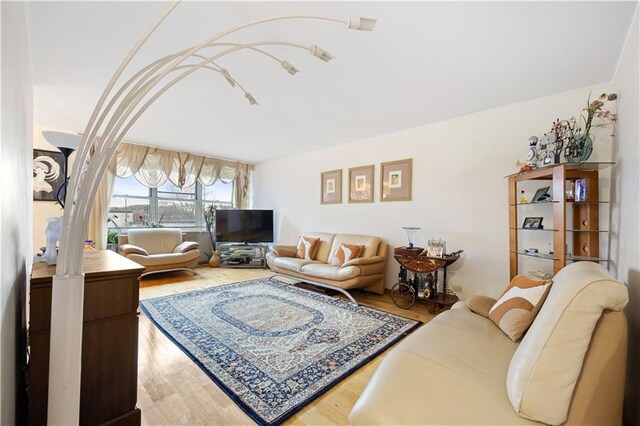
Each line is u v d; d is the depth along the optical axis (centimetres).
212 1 155
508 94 274
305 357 207
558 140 231
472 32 180
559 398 87
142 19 170
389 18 168
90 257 176
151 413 149
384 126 376
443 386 107
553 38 186
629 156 173
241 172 621
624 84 193
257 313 296
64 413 96
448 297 320
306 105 305
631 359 133
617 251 200
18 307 123
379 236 418
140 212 513
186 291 380
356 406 106
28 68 181
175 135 424
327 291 388
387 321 278
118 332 135
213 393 165
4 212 83
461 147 337
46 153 388
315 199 515
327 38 187
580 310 87
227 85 258
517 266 276
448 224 346
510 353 132
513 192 272
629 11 160
